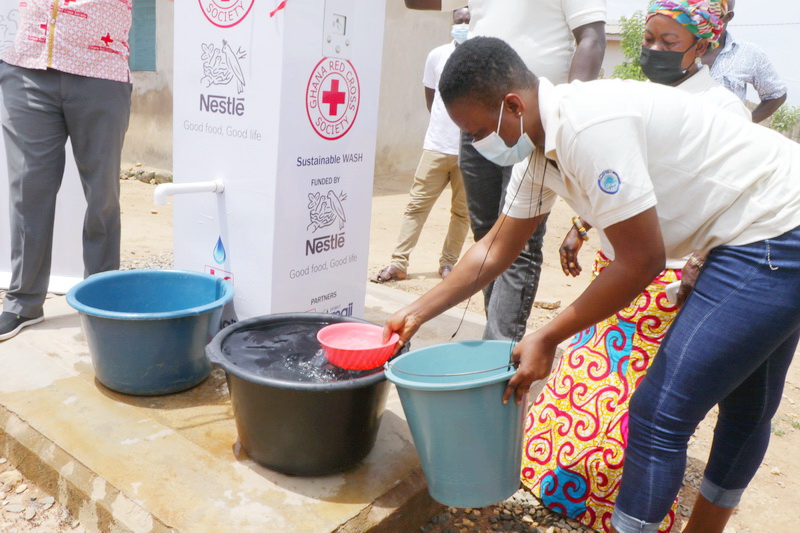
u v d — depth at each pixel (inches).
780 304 62.6
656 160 63.1
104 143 118.6
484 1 113.3
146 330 95.9
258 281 108.7
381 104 406.3
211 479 83.8
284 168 103.6
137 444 89.8
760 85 168.7
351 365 83.1
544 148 66.6
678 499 100.9
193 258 116.4
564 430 93.8
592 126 59.3
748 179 63.2
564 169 63.9
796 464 116.3
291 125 102.7
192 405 101.2
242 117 104.2
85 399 99.8
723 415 77.3
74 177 147.9
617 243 62.3
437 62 188.2
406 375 78.5
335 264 119.0
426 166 189.9
